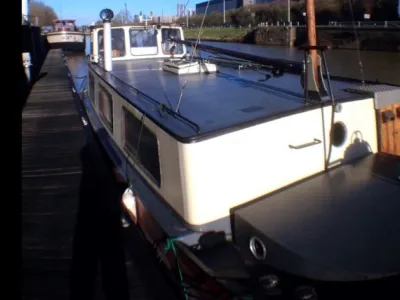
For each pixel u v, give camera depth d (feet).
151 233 14.17
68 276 15.56
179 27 29.53
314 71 13.70
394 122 15.42
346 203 11.74
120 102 17.85
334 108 13.47
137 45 28.89
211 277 10.89
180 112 13.91
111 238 18.12
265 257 10.76
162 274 15.15
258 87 17.47
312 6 13.41
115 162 18.76
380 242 10.12
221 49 22.06
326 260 9.62
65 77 64.44
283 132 12.64
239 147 11.86
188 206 11.80
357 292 9.82
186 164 11.44
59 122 38.19
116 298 14.21
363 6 174.91
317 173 13.69
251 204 12.10
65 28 136.05
